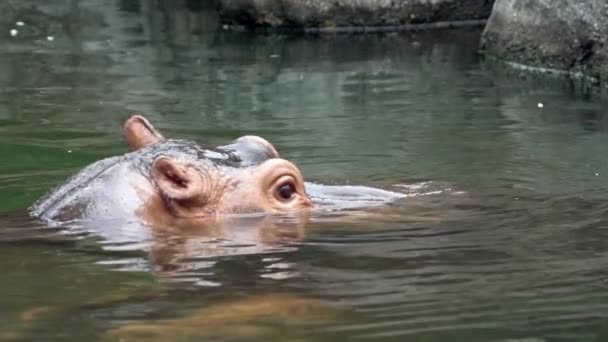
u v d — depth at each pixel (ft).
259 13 54.49
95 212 20.74
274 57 48.06
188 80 43.06
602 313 16.44
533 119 35.12
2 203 25.23
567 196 24.06
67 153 31.30
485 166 28.30
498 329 15.85
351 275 18.19
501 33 46.32
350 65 46.14
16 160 30.37
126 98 39.73
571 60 43.52
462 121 34.99
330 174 27.55
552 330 15.76
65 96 40.06
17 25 55.26
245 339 15.34
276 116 36.47
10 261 18.97
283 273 18.25
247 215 21.12
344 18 54.34
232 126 34.99
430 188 24.45
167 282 17.80
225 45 51.08
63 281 17.95
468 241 20.10
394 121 35.17
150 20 56.90
